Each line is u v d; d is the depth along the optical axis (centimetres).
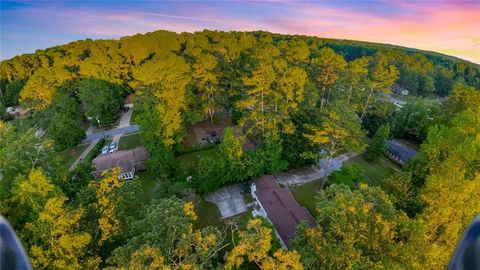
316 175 3288
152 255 1260
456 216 1510
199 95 4284
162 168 3020
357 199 1545
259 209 2773
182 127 3606
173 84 3366
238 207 2814
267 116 3275
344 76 4206
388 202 1581
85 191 1847
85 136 3978
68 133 3666
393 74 4066
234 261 1419
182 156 3666
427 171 2323
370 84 4128
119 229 1712
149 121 3042
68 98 4441
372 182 3228
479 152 1741
